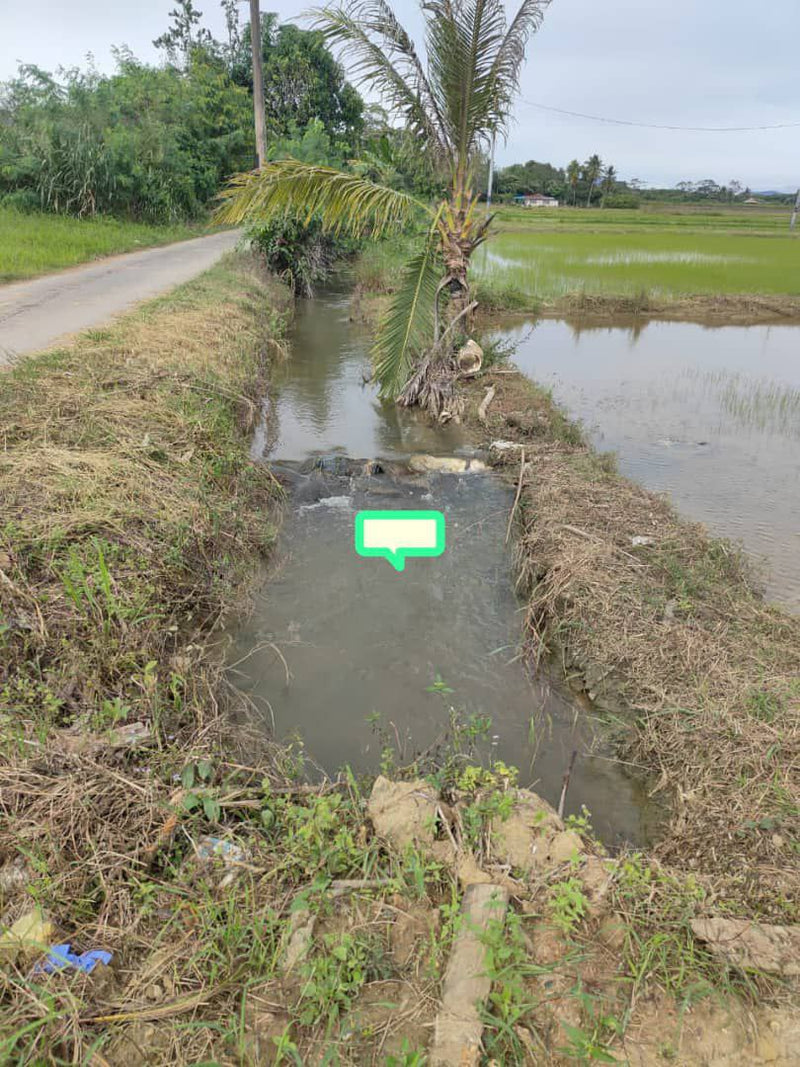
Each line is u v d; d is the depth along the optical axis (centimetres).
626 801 319
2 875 229
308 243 1714
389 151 986
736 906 241
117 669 340
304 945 212
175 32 3988
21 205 1972
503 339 1361
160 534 447
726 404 968
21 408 553
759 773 295
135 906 227
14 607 351
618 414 917
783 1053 193
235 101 3144
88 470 482
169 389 647
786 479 703
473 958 208
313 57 3422
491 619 463
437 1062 181
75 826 248
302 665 411
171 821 255
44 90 2212
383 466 699
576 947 218
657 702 348
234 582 477
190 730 318
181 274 1394
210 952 210
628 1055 190
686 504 635
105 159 2116
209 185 2895
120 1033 189
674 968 213
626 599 422
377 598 482
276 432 802
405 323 841
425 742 353
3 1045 175
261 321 1138
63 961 201
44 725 289
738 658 367
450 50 778
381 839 259
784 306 1703
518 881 243
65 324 869
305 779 319
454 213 886
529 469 668
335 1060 184
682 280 2025
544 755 347
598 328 1538
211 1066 176
